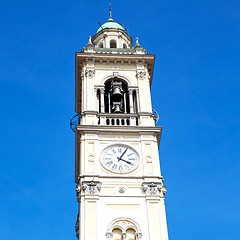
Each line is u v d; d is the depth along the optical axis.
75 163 69.75
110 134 64.19
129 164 61.81
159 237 55.62
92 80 70.50
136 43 76.44
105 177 60.16
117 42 81.50
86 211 56.94
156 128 65.00
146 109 67.88
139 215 57.34
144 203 58.38
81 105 72.69
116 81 71.88
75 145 69.19
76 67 73.19
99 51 74.12
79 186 59.41
